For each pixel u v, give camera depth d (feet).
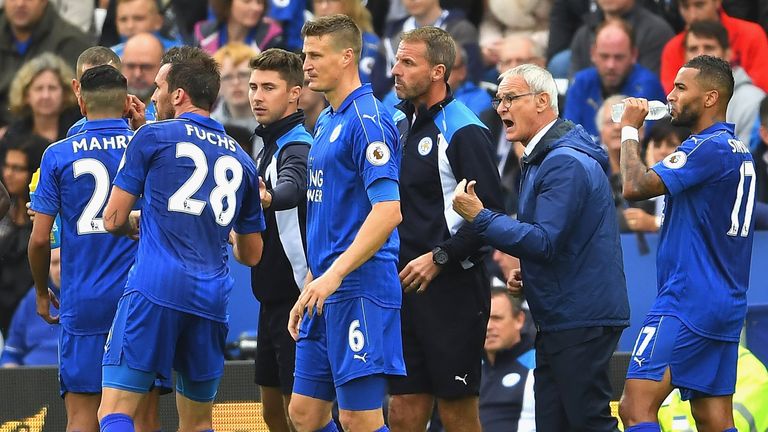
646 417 62.49
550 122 63.46
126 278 66.85
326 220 60.80
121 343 60.49
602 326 62.03
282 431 74.79
